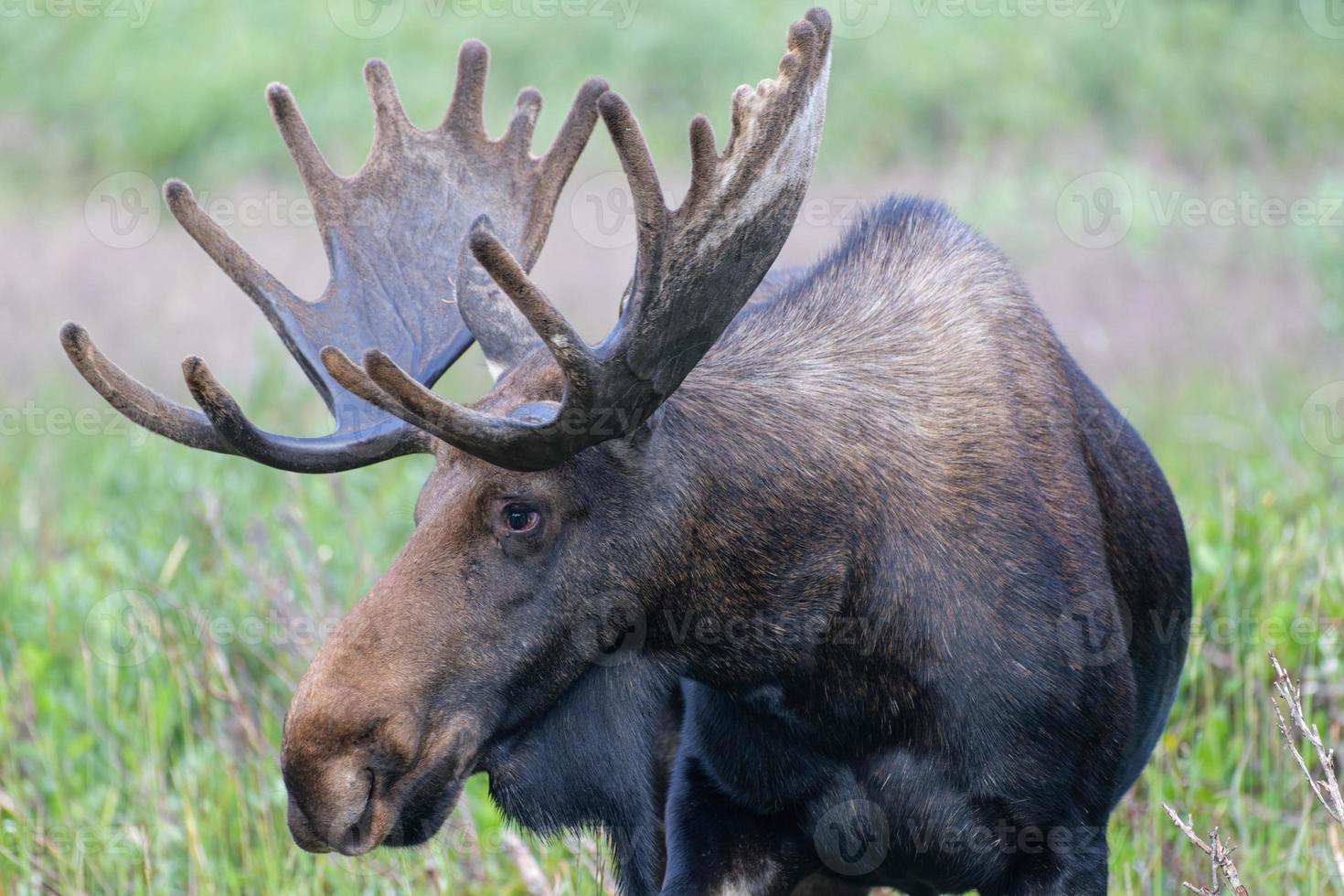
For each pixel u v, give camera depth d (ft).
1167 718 36.63
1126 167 121.60
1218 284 93.50
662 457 27.07
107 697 46.03
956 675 28.63
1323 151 129.39
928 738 29.07
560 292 95.20
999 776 28.99
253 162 139.74
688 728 30.83
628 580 27.20
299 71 150.92
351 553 50.62
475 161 33.35
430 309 31.45
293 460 27.73
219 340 89.66
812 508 27.94
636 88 141.18
